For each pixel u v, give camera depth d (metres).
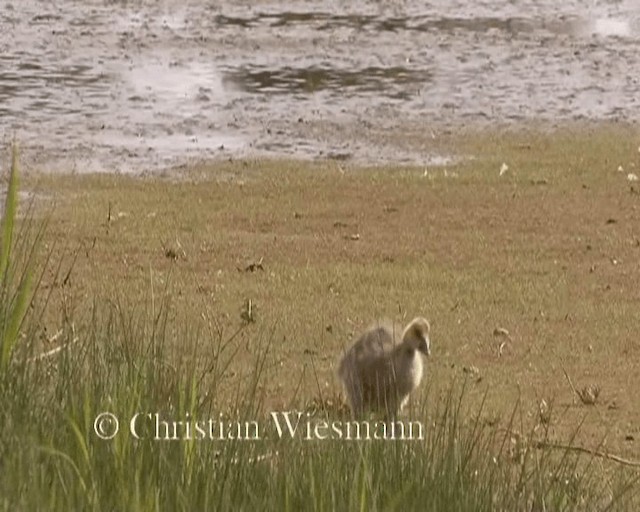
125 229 67.94
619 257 66.88
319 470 25.42
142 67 103.62
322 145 86.25
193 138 86.75
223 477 24.33
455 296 60.38
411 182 78.69
